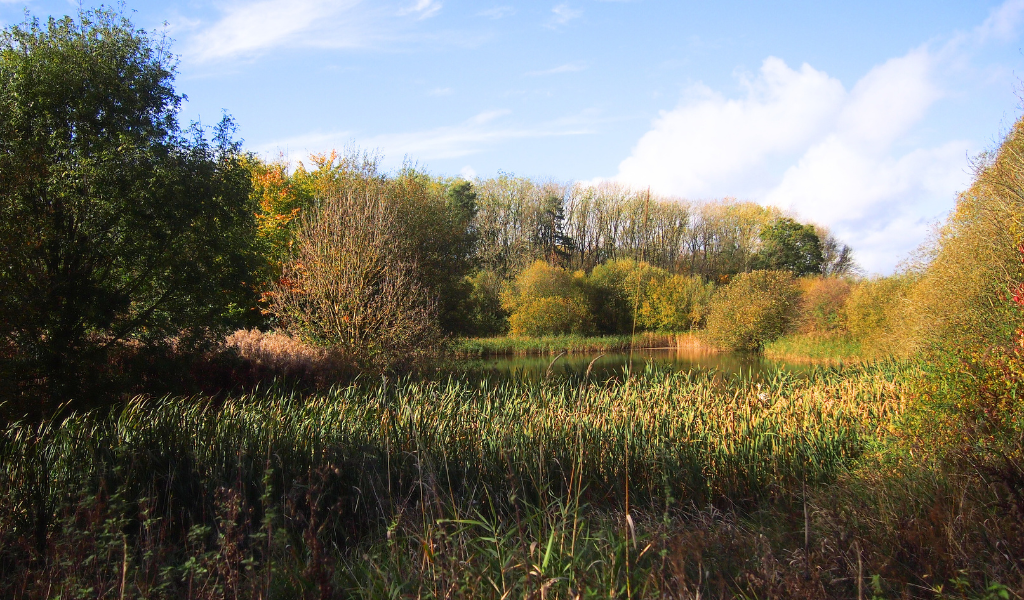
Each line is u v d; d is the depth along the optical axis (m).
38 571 3.56
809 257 48.06
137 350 12.07
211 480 4.47
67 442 5.02
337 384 13.66
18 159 10.55
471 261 29.23
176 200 11.76
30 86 11.16
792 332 30.23
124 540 3.11
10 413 9.03
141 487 4.43
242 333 17.64
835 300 29.00
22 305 9.84
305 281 17.38
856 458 6.89
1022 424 4.58
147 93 12.36
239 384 13.10
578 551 3.29
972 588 2.93
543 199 42.84
